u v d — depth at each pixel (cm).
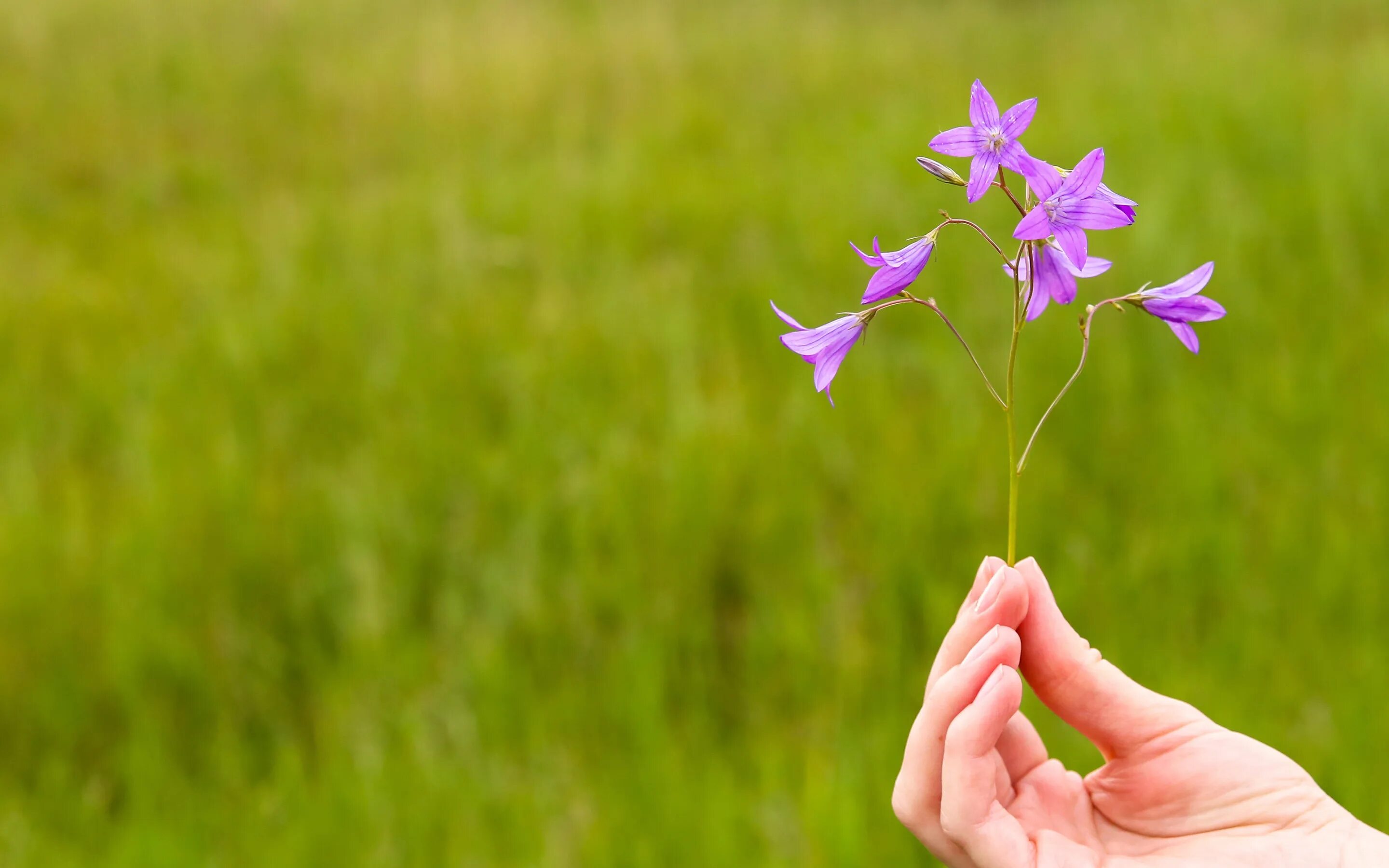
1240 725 263
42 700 314
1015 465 145
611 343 471
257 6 1214
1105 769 157
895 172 635
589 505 362
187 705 319
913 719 287
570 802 272
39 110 913
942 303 482
